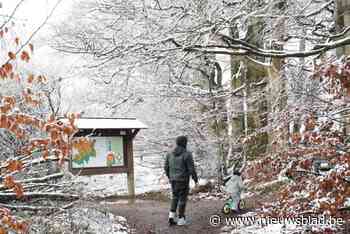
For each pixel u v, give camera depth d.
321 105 5.54
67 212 7.20
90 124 13.97
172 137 18.47
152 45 9.48
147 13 9.66
